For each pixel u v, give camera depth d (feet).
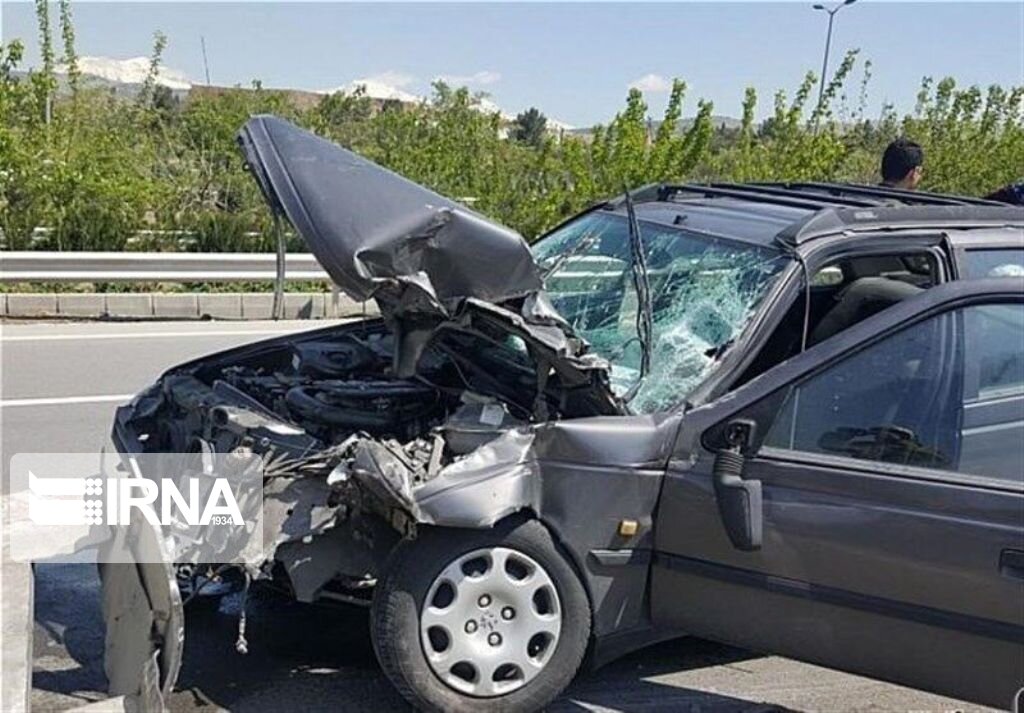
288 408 14.20
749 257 14.06
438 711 12.17
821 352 12.23
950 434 11.87
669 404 12.84
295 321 40.73
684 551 12.25
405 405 14.10
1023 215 15.14
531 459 12.20
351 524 12.27
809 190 17.42
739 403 12.17
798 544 11.76
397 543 12.32
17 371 30.19
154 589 11.35
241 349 16.98
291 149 13.44
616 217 16.83
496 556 12.15
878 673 11.80
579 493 12.16
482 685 12.22
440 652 12.16
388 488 11.58
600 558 12.30
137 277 40.19
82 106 60.59
